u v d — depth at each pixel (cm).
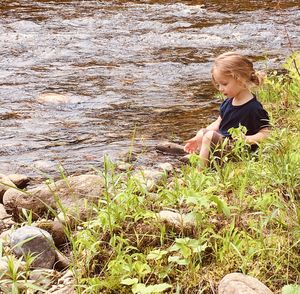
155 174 551
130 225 446
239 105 589
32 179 600
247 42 1134
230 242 417
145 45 1116
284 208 452
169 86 880
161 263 420
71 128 725
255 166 514
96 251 430
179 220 445
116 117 760
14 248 441
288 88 738
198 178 496
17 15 1319
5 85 876
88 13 1355
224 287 377
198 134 582
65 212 474
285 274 400
